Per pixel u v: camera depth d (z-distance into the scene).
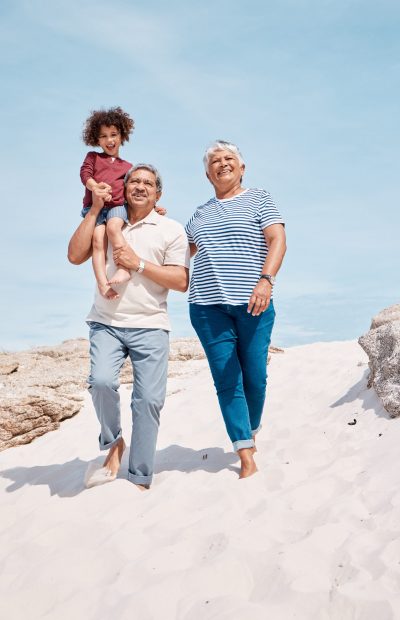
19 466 6.02
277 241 4.58
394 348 5.59
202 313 4.68
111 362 4.65
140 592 2.96
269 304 4.71
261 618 2.61
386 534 3.20
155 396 4.66
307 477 4.36
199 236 4.77
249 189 4.90
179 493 4.30
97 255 4.77
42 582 3.29
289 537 3.42
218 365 4.63
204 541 3.45
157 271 4.66
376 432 5.00
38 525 4.12
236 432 4.57
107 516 4.06
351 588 2.71
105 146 5.03
